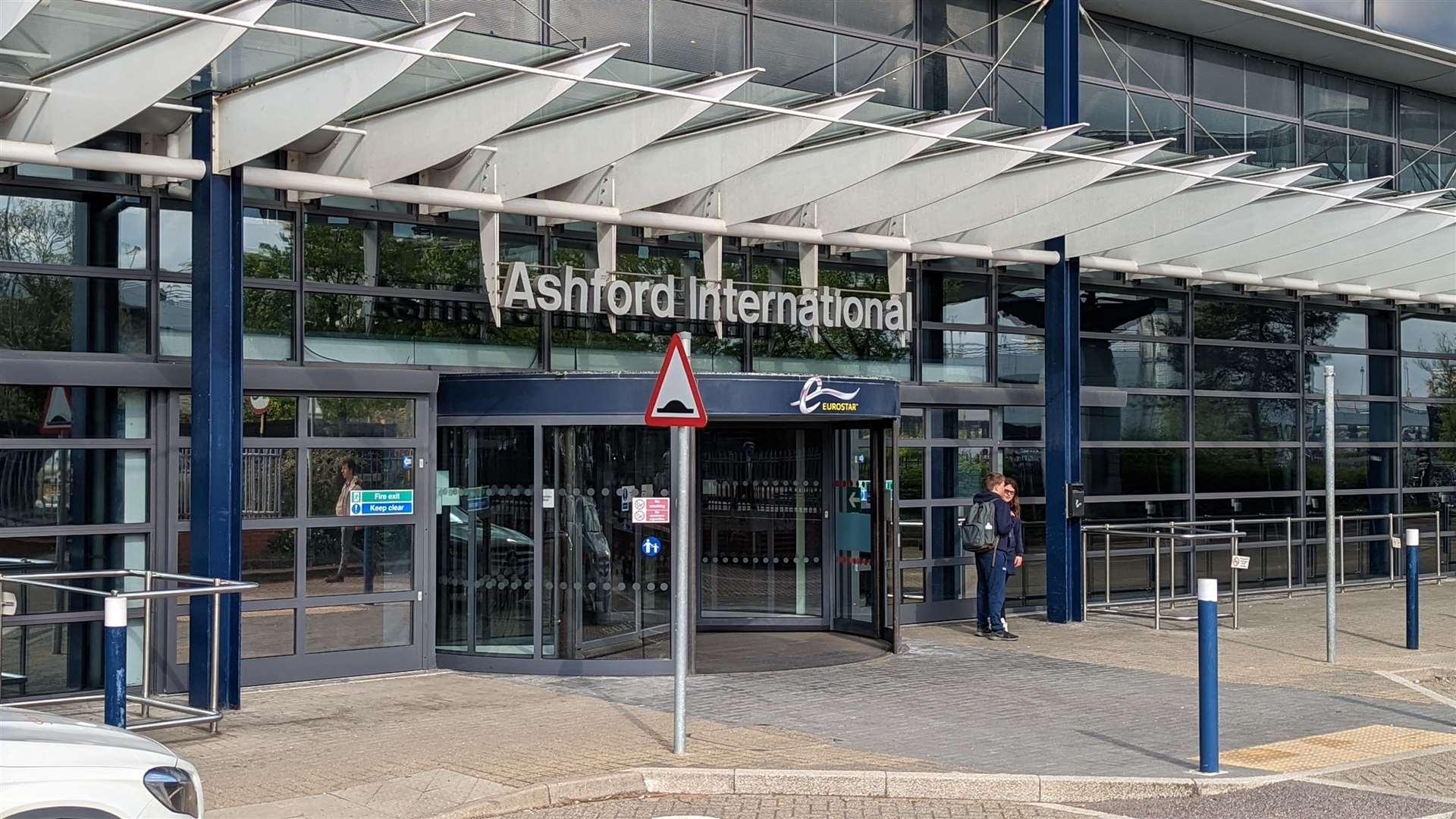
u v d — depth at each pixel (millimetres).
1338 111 20062
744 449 15328
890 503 13977
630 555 12383
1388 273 19172
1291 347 19844
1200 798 8141
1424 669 12703
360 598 12359
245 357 12000
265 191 12133
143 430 11469
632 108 10992
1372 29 18312
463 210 13102
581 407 12328
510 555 12516
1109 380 17953
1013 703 10977
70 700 10617
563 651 12391
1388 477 21016
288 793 7941
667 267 14445
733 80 10508
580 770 8477
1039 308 17172
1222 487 19016
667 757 8891
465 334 13180
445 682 12031
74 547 11141
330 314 12430
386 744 9344
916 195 13070
